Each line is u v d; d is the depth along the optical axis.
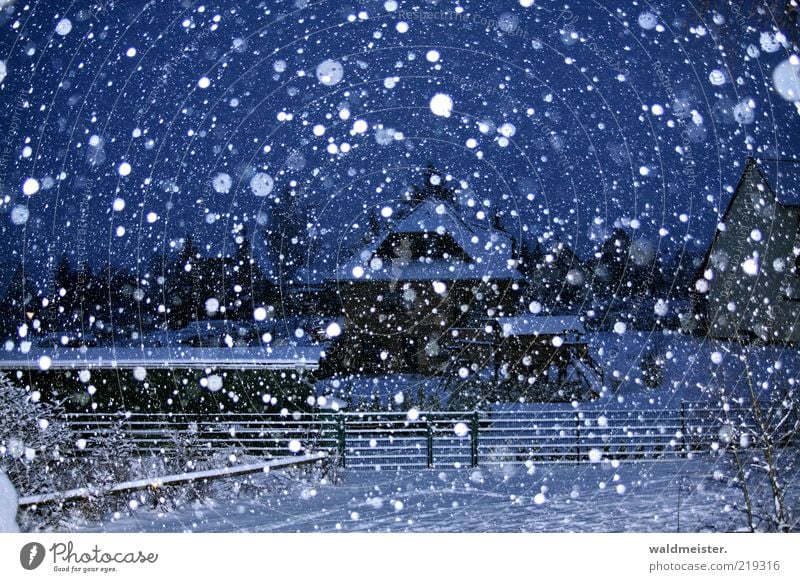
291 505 12.75
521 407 24.27
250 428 19.09
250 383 20.77
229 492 13.48
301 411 20.53
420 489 14.30
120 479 13.34
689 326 33.88
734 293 31.31
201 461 15.82
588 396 26.34
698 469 14.23
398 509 12.20
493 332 32.12
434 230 37.53
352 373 34.94
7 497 7.77
